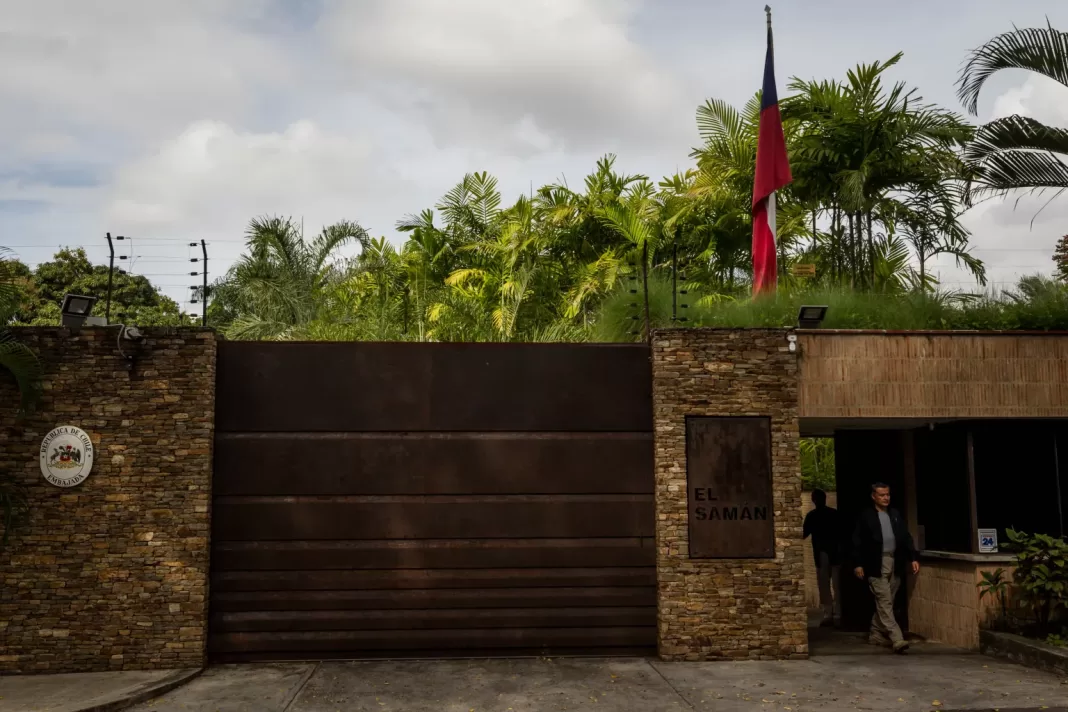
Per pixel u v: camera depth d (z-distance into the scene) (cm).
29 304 2817
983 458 1116
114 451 1012
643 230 1994
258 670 986
